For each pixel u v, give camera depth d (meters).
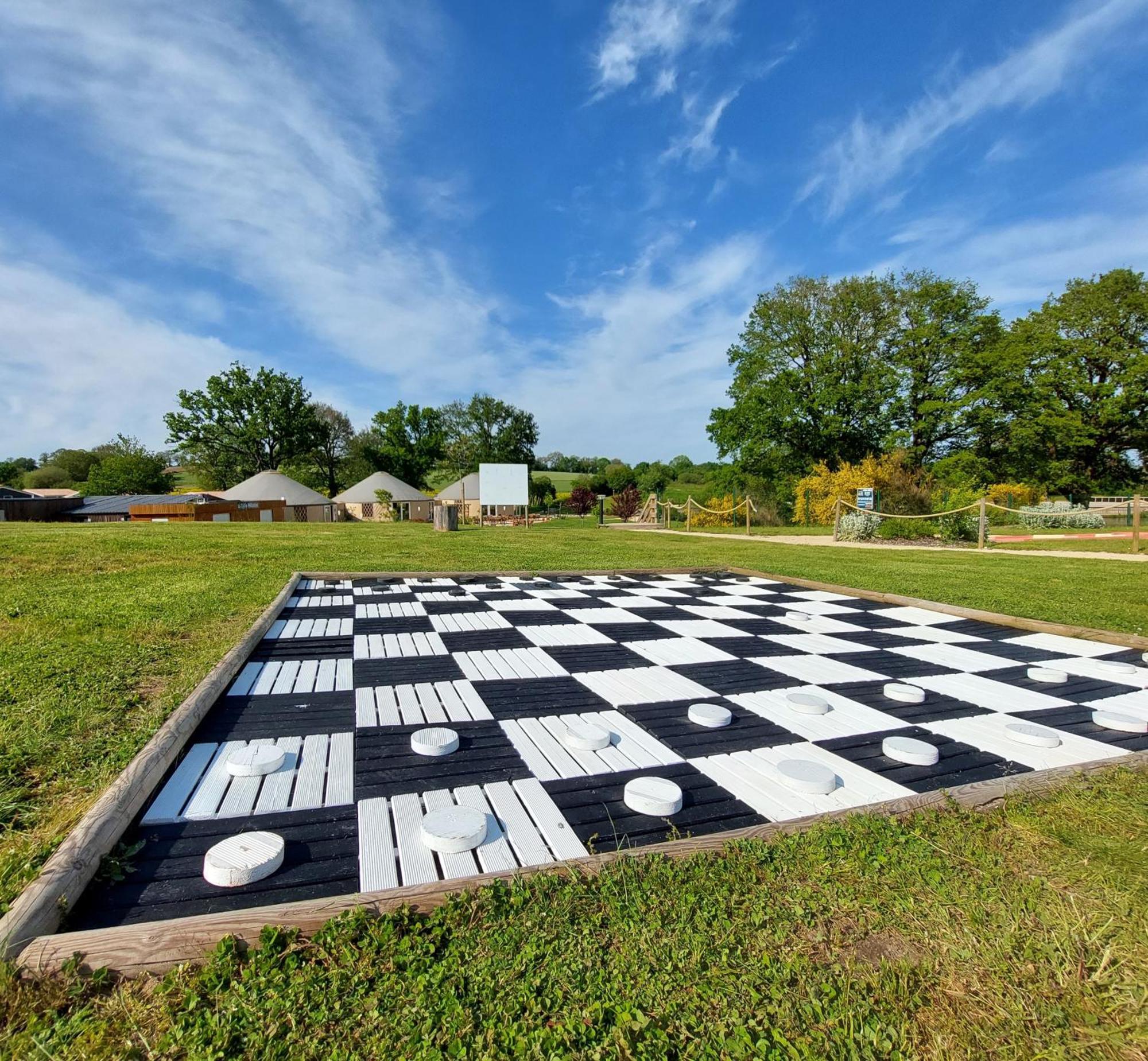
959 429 22.50
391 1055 0.94
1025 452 22.31
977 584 6.07
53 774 1.79
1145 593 5.55
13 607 4.01
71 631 3.43
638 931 1.20
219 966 1.09
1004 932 1.22
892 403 22.86
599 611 4.56
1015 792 1.77
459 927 1.20
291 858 1.46
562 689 2.80
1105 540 12.77
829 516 18.52
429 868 1.42
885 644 3.69
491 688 2.79
